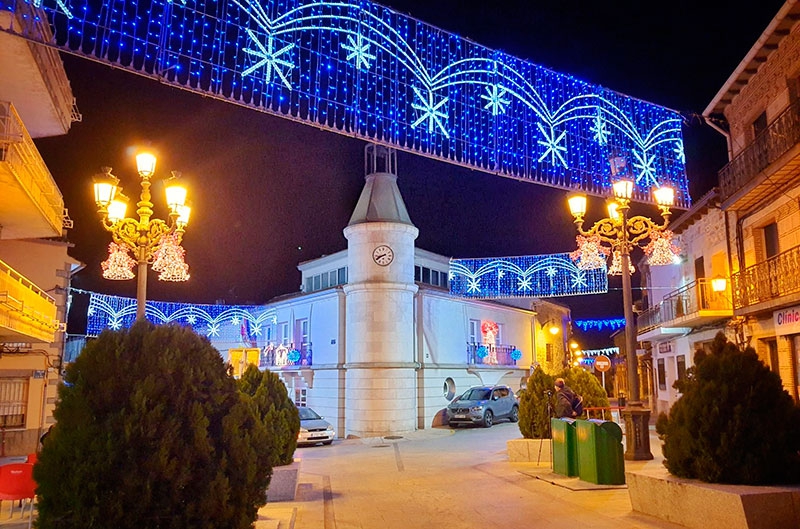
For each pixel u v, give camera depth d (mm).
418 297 26797
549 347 39562
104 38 6277
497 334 33344
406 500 10250
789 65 14133
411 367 24938
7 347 18484
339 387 25469
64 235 20828
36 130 15469
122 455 4273
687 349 23812
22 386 18828
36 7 6000
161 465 4293
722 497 6590
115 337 4711
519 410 15375
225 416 4832
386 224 25047
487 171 9562
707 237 20812
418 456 17125
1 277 13281
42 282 20000
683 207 12383
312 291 29547
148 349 4719
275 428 10531
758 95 15656
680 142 12461
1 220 14305
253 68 7305
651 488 7918
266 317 32688
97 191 11344
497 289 28562
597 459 10539
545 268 28266
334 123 7953
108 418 4355
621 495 9656
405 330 25031
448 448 19000
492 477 12453
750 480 6957
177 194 11938
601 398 16719
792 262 13688
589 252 14664
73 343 25500
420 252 28969
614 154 11336
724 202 16422
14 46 11492
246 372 10969
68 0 6113
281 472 10164
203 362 4926
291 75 7621
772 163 13508
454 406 26375
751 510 6324
